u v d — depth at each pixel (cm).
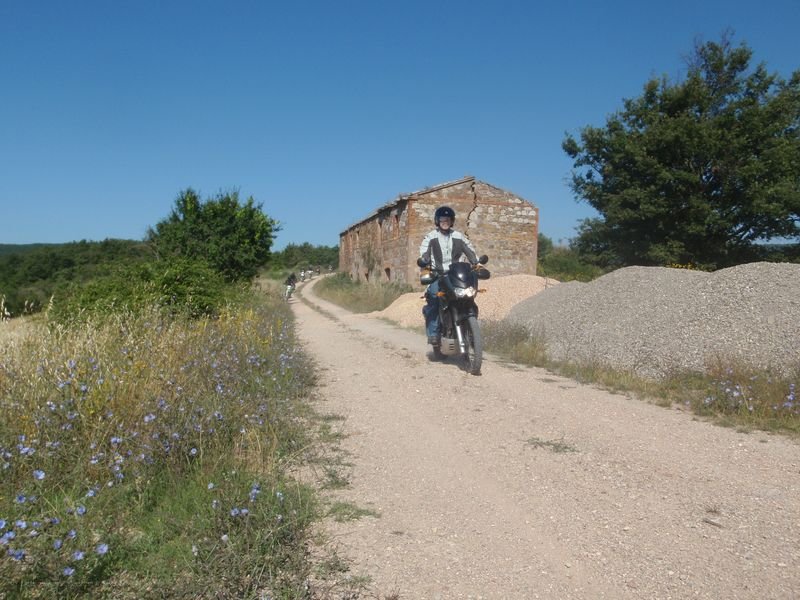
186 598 271
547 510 393
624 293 1062
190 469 398
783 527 367
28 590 267
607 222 2917
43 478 338
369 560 322
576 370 830
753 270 927
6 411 418
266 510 341
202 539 312
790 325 767
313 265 7800
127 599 271
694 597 291
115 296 1128
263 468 423
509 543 346
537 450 514
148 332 692
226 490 359
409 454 502
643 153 2703
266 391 606
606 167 2897
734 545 344
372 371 862
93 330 666
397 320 1659
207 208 2028
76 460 375
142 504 350
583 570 317
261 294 2152
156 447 400
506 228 2755
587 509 394
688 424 598
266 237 2105
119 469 364
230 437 463
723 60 2886
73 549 284
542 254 4581
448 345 850
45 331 657
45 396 439
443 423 596
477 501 407
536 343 968
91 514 324
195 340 720
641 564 323
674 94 2823
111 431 408
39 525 288
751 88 2873
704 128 2580
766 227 2670
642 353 845
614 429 578
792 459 494
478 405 666
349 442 532
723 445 532
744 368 705
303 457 477
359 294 2689
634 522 374
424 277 889
